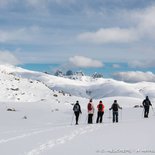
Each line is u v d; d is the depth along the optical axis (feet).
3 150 57.77
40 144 62.80
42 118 148.36
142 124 86.28
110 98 353.31
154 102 277.44
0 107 185.37
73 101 318.86
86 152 52.65
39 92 353.51
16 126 111.24
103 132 74.54
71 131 81.20
